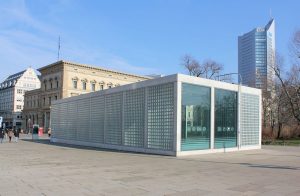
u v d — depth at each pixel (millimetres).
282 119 55750
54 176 13047
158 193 9898
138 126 26438
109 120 30453
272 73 57906
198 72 63844
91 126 33656
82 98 35812
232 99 27781
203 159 20594
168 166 16719
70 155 22844
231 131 27469
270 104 58281
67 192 9961
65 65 91000
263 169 15812
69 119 38875
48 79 98062
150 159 20297
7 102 134500
